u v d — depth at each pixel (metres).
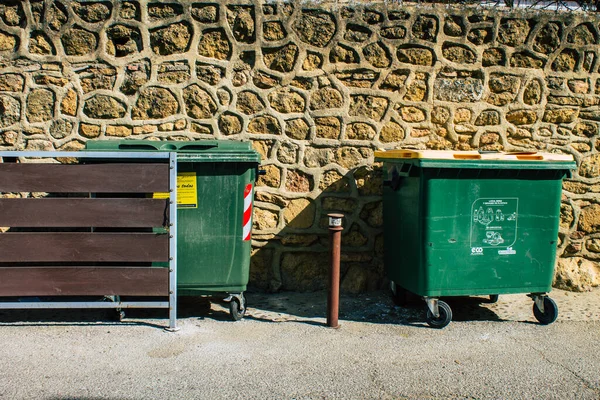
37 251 4.46
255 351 4.19
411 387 3.69
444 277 4.68
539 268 4.81
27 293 4.49
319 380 3.75
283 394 3.56
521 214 4.75
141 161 4.68
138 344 4.28
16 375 3.73
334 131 5.66
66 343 4.26
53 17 5.38
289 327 4.71
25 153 4.36
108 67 5.46
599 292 5.82
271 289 5.70
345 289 5.69
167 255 4.50
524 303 5.48
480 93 5.77
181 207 4.68
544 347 4.38
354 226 5.73
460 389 3.68
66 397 3.47
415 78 5.71
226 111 5.56
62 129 5.46
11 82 5.40
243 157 4.61
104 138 5.50
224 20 5.50
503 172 4.66
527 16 5.73
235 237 4.75
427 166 4.47
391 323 4.86
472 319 5.00
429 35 5.68
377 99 5.68
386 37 5.64
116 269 4.51
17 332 4.46
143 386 3.62
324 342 4.39
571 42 5.80
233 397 3.52
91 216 4.45
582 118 5.88
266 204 5.64
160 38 5.47
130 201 4.45
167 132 5.53
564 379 3.85
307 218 5.68
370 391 3.63
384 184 5.27
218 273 4.77
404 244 4.93
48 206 4.43
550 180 4.76
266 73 5.57
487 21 5.71
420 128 5.74
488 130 5.80
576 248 5.95
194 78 5.52
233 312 4.80
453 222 4.64
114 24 5.43
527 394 3.63
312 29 5.58
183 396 3.51
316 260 5.74
